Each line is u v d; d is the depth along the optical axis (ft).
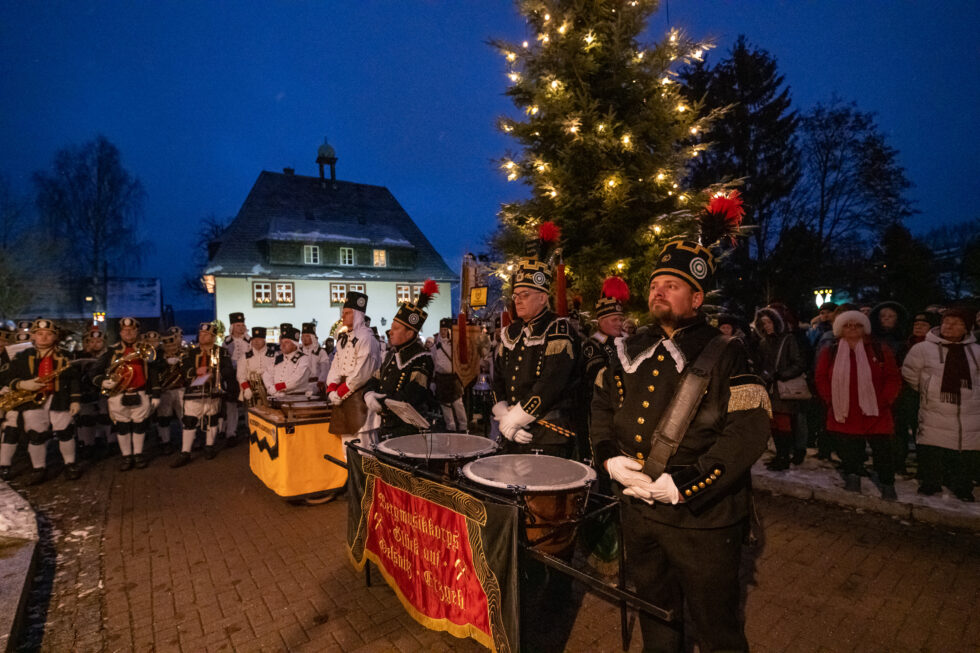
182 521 15.93
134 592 11.63
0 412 20.17
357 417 15.88
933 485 15.61
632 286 22.66
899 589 11.00
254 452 18.85
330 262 99.09
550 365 9.70
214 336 25.18
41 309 97.91
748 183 78.95
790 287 66.95
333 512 16.38
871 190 80.38
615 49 21.66
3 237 92.27
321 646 9.47
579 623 9.93
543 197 23.48
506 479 8.18
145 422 22.53
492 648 7.68
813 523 14.64
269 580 12.05
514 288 10.57
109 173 116.78
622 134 21.65
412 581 9.54
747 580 11.48
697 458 6.34
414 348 14.66
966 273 48.42
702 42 21.13
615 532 9.51
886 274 44.24
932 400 15.42
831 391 16.01
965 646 9.07
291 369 20.12
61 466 22.72
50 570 12.75
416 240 113.70
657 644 7.21
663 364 6.64
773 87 81.92
